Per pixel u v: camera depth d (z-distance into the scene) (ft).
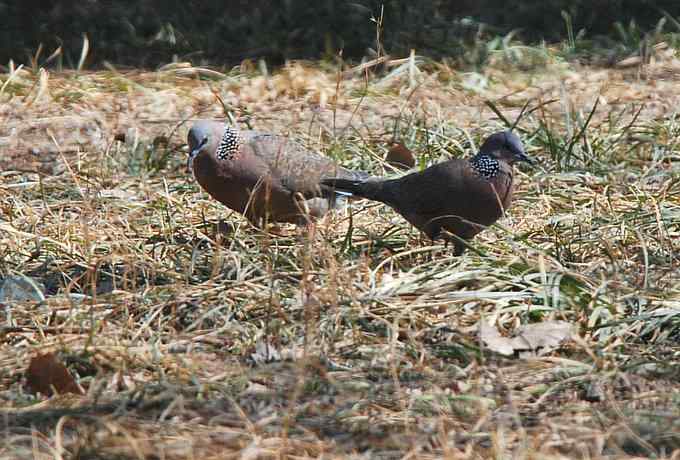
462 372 28.12
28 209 40.45
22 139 47.39
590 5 75.61
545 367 28.45
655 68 64.75
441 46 67.72
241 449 23.93
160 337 30.17
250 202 38.60
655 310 31.19
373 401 26.45
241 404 26.45
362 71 63.67
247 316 31.45
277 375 27.76
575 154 47.32
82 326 30.68
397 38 68.80
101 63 67.05
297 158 39.27
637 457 23.81
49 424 25.18
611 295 32.24
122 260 35.73
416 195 36.88
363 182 38.52
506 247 36.45
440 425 24.77
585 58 67.21
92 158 48.11
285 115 55.21
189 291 32.68
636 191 42.22
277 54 67.72
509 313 31.50
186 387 26.94
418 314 31.22
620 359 28.76
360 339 29.86
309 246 34.40
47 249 37.17
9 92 57.06
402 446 24.17
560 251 36.37
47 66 65.57
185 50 68.95
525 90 60.23
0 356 29.22
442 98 58.03
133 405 26.32
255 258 35.12
